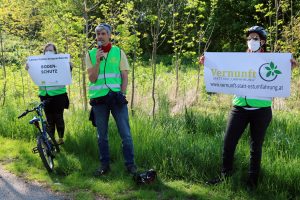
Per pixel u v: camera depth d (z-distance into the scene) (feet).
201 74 41.75
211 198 15.08
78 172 17.81
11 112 25.46
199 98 33.06
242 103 15.10
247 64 15.05
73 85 32.40
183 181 16.76
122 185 16.26
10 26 31.01
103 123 17.19
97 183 16.58
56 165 18.92
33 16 29.89
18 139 23.30
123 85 17.06
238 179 15.98
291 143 18.84
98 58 16.25
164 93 30.99
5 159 20.01
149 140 19.63
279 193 15.10
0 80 33.14
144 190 15.87
